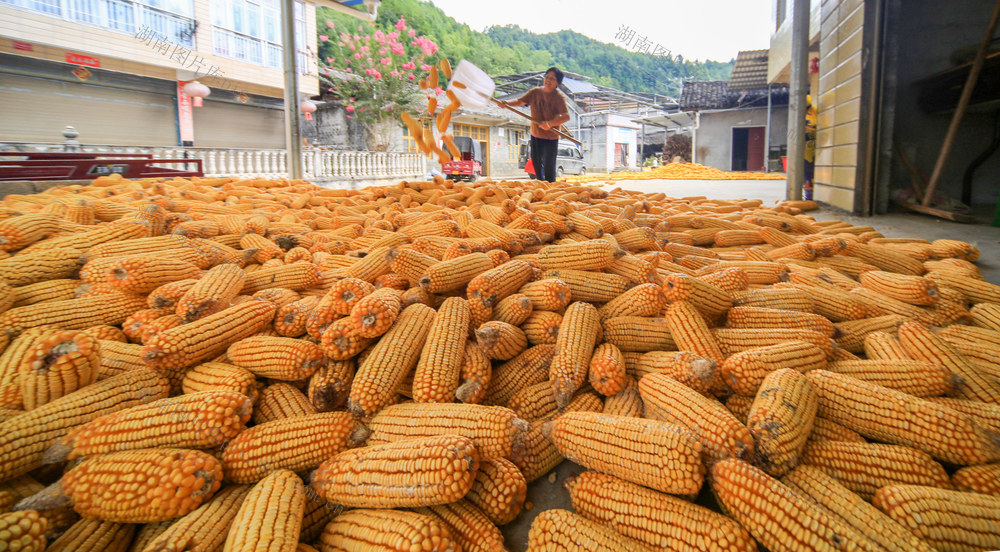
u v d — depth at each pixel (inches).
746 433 65.3
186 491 61.3
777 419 66.7
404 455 62.3
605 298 114.0
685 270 140.0
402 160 815.1
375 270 128.0
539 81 1200.8
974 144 333.4
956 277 135.7
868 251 160.9
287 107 442.0
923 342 89.6
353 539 59.7
